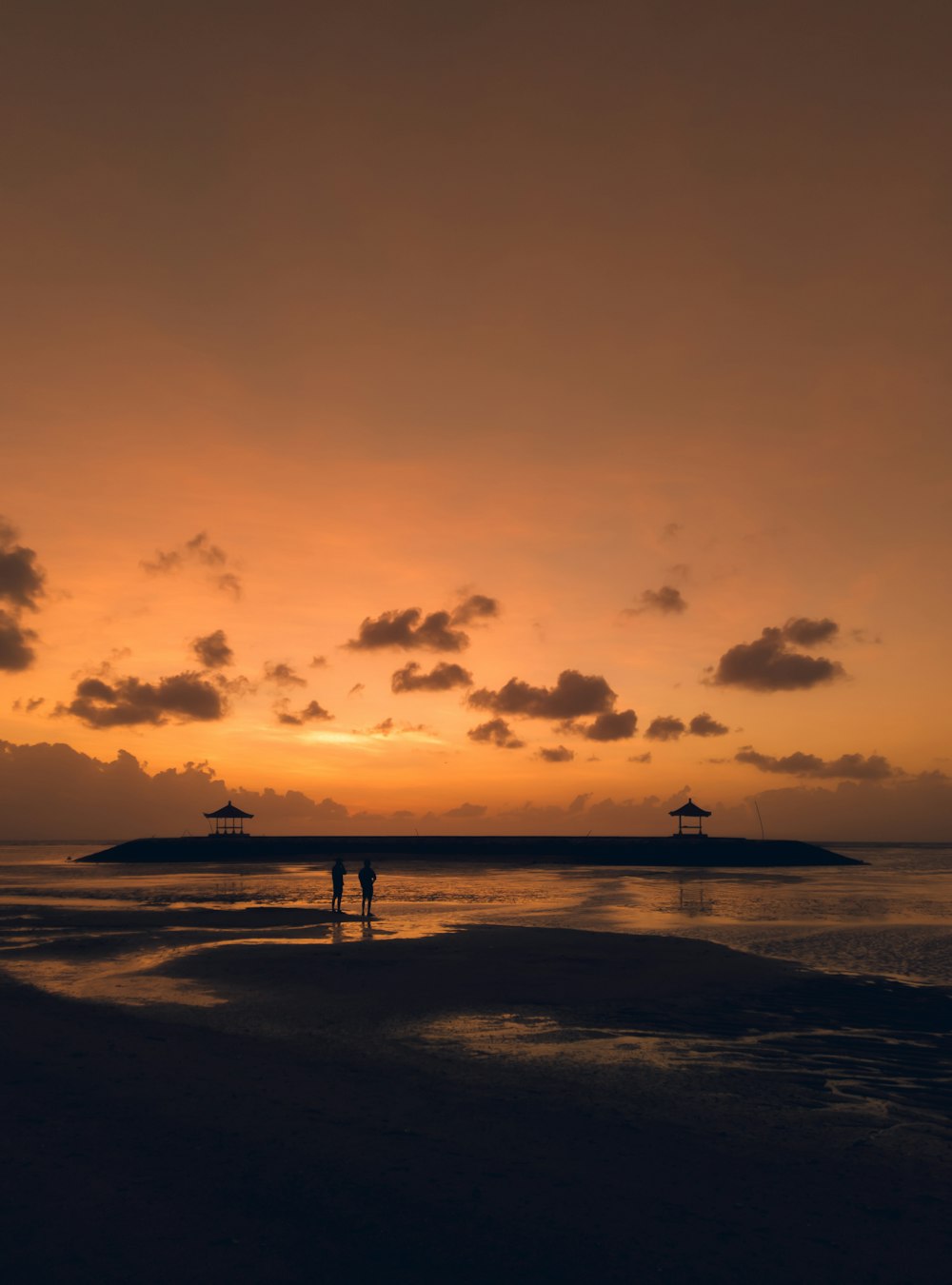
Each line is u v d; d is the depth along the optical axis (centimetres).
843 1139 856
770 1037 1305
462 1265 579
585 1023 1393
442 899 4225
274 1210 663
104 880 6047
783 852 9694
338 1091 999
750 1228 648
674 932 2731
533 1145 824
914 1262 595
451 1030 1341
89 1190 696
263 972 1869
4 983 1744
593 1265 582
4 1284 538
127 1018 1405
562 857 9594
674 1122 903
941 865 9981
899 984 1755
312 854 10175
